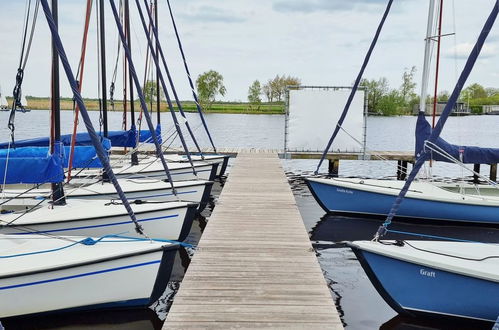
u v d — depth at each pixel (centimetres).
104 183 1006
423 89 946
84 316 574
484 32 511
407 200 1046
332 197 1121
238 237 728
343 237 969
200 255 640
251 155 1788
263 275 567
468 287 541
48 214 740
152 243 589
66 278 538
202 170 1307
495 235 1001
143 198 986
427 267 551
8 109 831
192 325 438
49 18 523
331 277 743
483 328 561
